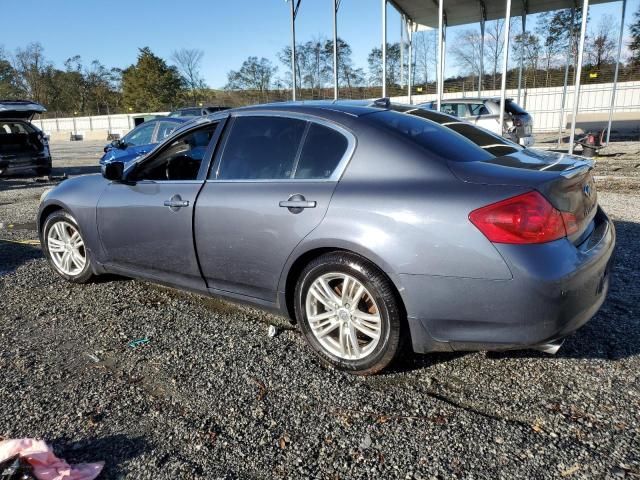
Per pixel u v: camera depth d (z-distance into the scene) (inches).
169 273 142.9
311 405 100.4
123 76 2652.6
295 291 117.6
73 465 83.1
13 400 103.8
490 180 97.2
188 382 109.7
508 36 370.0
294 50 473.7
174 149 146.9
